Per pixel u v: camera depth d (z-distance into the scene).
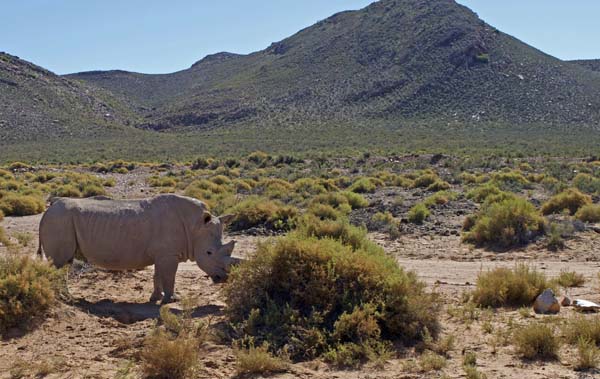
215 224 12.21
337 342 9.30
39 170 63.38
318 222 13.25
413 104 140.75
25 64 163.38
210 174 57.03
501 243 19.83
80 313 11.09
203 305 11.97
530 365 8.66
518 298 12.10
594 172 50.41
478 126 124.69
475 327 10.46
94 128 136.25
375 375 8.43
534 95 139.00
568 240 19.92
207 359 9.00
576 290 13.09
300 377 8.37
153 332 9.83
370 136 114.31
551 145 96.12
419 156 71.50
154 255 12.12
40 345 9.66
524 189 39.59
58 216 12.14
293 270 10.20
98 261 12.13
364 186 39.88
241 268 10.60
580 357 8.66
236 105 159.00
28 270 10.90
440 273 15.70
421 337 9.80
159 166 67.81
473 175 46.69
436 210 27.97
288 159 69.69
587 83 148.88
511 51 159.38
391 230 22.53
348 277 10.23
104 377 8.38
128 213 12.15
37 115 135.00
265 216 24.34
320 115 143.12
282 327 9.59
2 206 29.25
